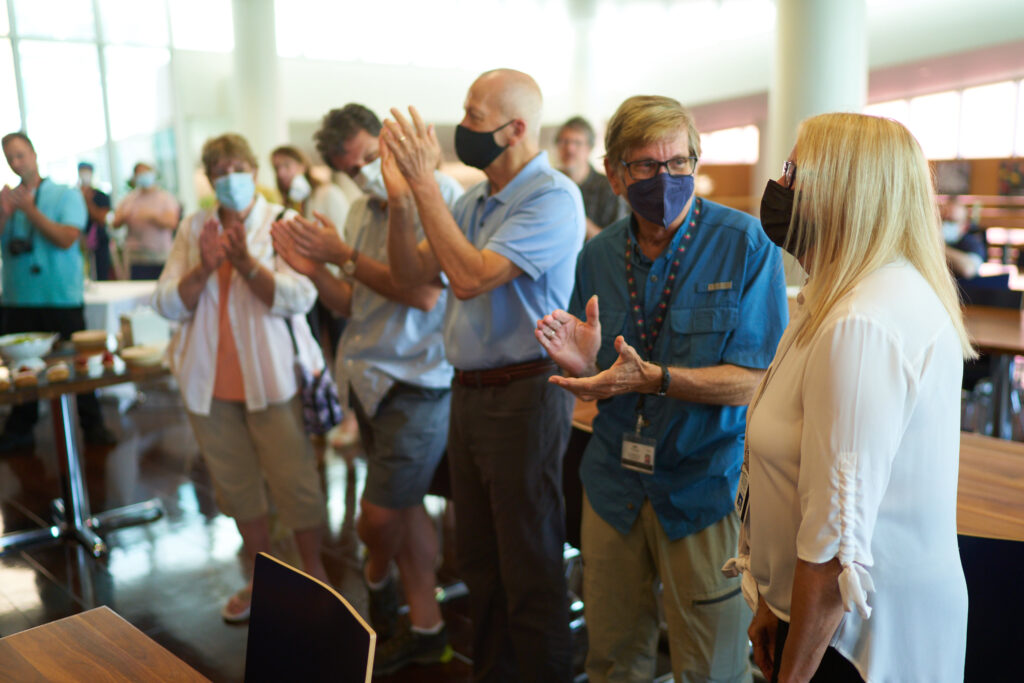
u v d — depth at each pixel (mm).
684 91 13133
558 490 2061
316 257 2412
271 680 1280
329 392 2934
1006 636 1624
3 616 3021
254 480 2961
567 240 1946
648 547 1827
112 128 10578
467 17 12914
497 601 2215
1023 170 10172
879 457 1073
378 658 2627
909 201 1146
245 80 10289
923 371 1096
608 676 1898
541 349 1997
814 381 1111
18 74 9828
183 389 2840
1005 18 8492
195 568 3414
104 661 1296
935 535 1147
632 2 11070
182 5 10914
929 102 11594
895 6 9633
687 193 1637
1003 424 3959
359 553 3502
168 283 2816
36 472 4672
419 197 1861
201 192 11469
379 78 13359
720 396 1630
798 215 1186
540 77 14852
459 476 2170
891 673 1161
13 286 4883
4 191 4645
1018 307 4617
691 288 1699
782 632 1286
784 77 6543
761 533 1277
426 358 2488
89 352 3801
